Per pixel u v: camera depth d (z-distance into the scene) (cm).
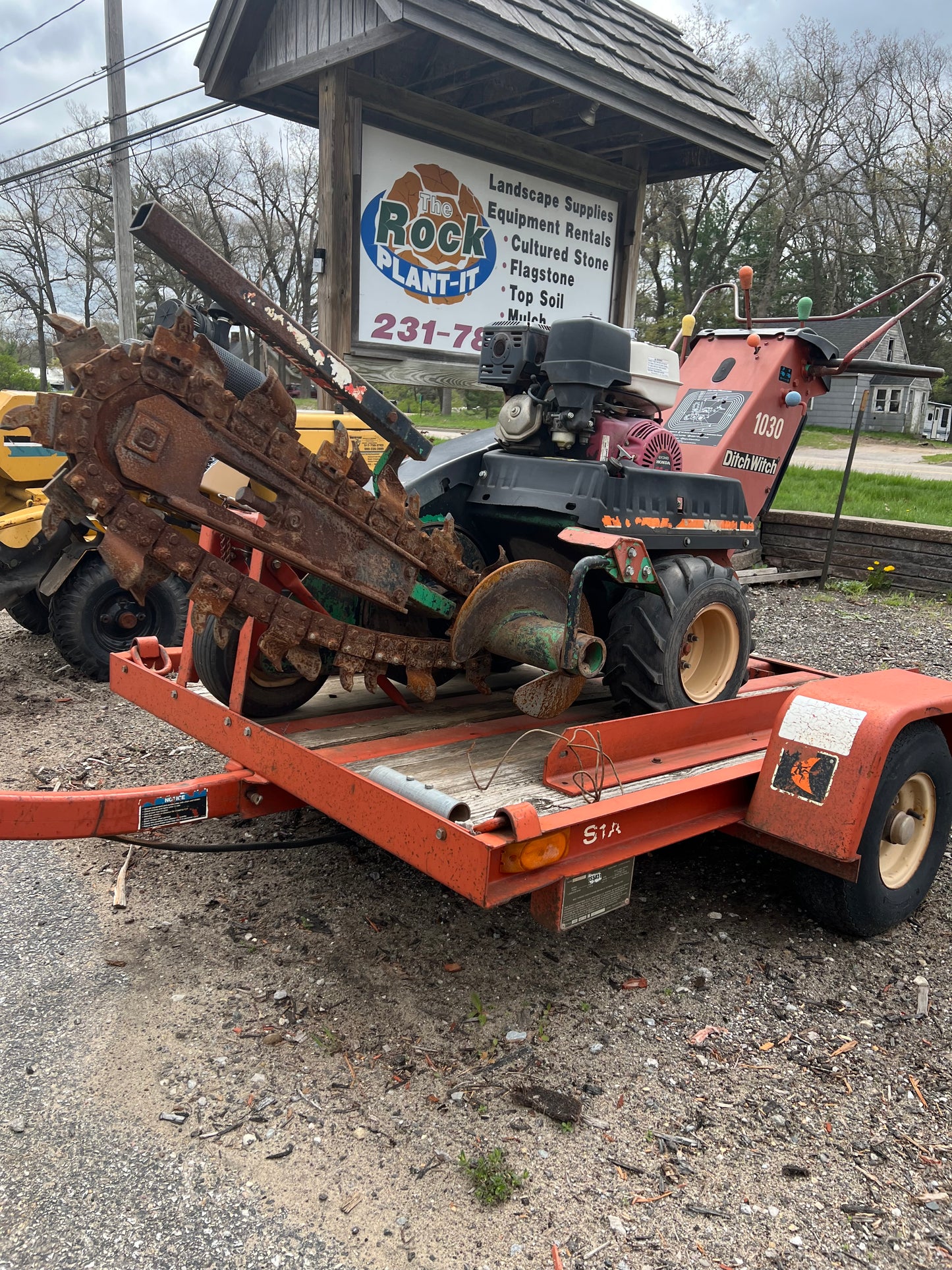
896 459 2928
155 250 245
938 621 820
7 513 630
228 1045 267
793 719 315
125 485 245
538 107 708
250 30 607
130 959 308
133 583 248
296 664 292
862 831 304
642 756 316
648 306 4600
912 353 4619
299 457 266
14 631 747
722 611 377
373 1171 224
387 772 264
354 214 593
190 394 243
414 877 367
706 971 313
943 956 333
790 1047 276
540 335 358
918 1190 225
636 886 371
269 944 319
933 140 4269
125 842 316
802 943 335
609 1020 284
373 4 527
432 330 654
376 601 302
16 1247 201
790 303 4703
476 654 336
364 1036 272
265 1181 220
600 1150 233
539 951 320
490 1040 273
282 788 296
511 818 236
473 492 367
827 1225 214
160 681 348
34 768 463
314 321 4497
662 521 353
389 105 594
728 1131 242
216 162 4184
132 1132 234
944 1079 265
